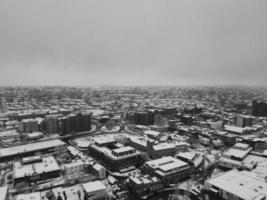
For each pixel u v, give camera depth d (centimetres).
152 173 16912
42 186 15675
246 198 12825
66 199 13812
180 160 18625
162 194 14962
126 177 17512
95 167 17512
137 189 14462
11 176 17562
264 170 17238
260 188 13962
